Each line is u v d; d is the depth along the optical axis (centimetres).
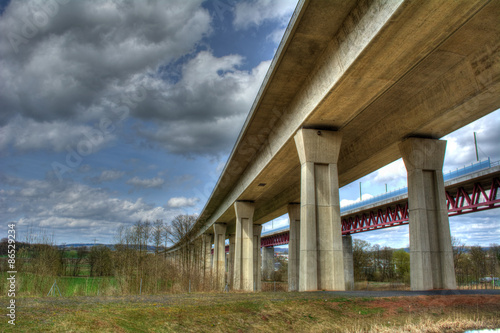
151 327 1430
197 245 6475
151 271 3981
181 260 6206
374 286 7056
